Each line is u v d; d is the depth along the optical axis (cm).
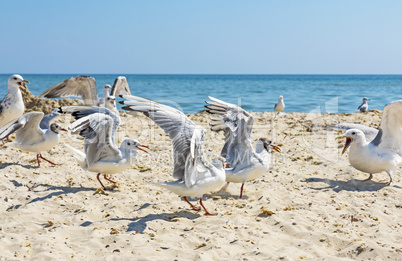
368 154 891
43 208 723
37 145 962
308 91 5056
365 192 837
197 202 781
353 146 910
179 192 692
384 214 709
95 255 547
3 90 4934
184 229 646
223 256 546
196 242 591
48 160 1002
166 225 657
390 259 538
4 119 1213
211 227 649
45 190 818
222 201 789
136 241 589
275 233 630
